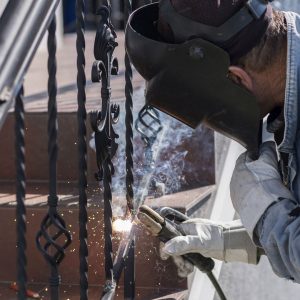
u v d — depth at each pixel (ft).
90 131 13.58
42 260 12.18
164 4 8.33
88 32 26.20
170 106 8.50
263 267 15.10
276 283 15.21
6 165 14.14
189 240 9.84
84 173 9.05
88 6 28.73
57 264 8.62
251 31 8.05
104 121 9.82
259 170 8.80
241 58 8.18
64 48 23.66
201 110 8.43
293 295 15.37
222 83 8.23
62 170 13.88
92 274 12.06
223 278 13.84
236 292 14.37
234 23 8.00
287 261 8.20
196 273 12.64
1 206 12.30
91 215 11.93
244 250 10.07
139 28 8.85
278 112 8.66
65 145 13.80
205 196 13.15
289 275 8.55
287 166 8.75
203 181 13.78
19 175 7.65
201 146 13.69
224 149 15.03
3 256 12.35
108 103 10.03
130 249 10.88
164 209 10.62
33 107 14.56
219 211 13.98
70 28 28.66
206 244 9.96
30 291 11.65
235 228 10.14
